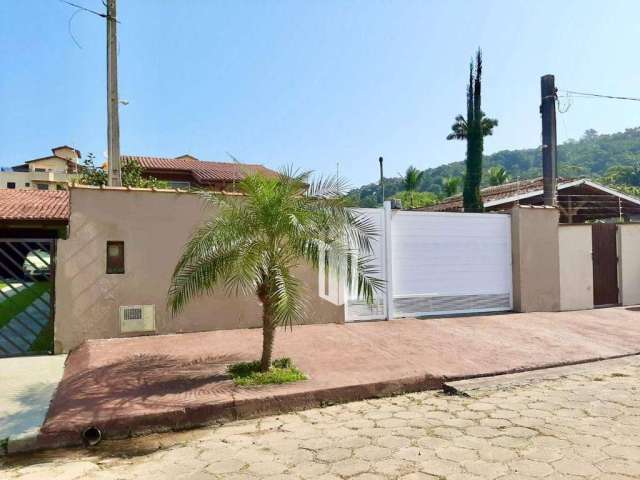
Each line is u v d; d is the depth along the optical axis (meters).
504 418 4.94
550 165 13.27
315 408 5.51
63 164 54.16
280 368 6.33
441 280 10.59
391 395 5.98
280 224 5.85
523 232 11.17
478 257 10.98
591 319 10.35
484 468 3.78
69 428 4.51
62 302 7.61
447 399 5.75
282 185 6.18
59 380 6.15
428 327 9.24
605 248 12.16
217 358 6.90
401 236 10.26
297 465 3.90
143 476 3.79
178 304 6.02
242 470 3.84
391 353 7.36
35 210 8.38
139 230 8.05
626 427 4.63
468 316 10.47
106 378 5.96
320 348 7.59
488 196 25.08
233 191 7.58
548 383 6.26
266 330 6.17
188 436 4.73
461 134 43.28
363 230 6.73
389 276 9.99
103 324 7.84
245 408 5.19
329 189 6.46
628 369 6.96
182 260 6.05
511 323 9.76
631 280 12.34
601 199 21.48
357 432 4.66
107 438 4.64
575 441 4.29
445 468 3.79
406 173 54.75
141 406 5.00
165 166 26.00
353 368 6.52
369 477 3.66
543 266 11.34
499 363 7.00
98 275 7.82
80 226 7.74
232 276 6.05
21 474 3.88
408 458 4.00
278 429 4.81
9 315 10.99
